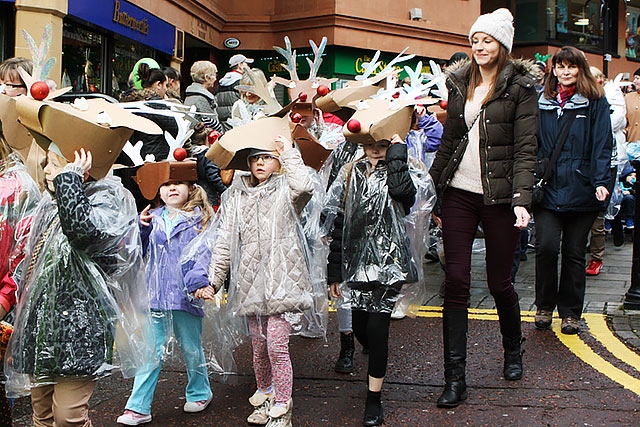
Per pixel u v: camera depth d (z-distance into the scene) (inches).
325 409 184.7
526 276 339.3
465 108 189.2
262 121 178.9
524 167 180.2
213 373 212.5
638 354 221.3
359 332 195.2
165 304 177.6
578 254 239.6
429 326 252.8
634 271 267.7
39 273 139.5
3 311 138.6
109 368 142.6
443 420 175.9
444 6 817.5
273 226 172.6
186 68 764.0
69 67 470.9
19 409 186.9
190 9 660.7
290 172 170.6
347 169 186.7
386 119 177.8
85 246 136.6
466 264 187.8
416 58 802.2
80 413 139.6
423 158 253.0
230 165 183.0
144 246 176.1
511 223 187.6
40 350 136.3
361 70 759.7
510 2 998.4
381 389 191.3
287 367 170.6
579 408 181.0
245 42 767.7
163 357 191.8
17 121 147.1
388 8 768.9
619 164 352.8
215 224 185.2
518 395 189.9
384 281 175.0
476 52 184.4
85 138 136.1
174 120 219.3
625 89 443.2
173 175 183.3
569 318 241.0
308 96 233.8
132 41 546.6
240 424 178.2
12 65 164.7
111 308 142.0
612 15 1104.8
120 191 146.5
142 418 176.4
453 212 190.4
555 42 995.3
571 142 235.9
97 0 478.0
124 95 278.1
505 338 201.3
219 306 196.7
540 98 245.0
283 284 170.4
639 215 264.7
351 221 181.2
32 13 426.6
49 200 143.6
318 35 739.4
